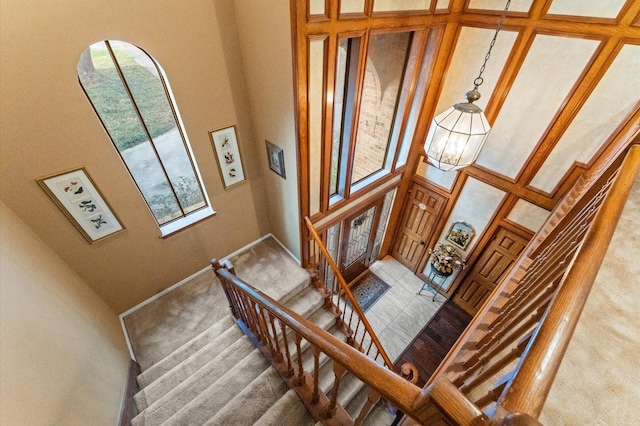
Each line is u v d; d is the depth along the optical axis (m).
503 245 3.82
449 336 4.34
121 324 3.06
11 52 1.71
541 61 2.69
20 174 2.02
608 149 2.58
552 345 0.63
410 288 5.00
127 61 2.29
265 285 3.45
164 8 2.09
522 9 2.59
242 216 3.67
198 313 3.25
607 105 2.50
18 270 1.68
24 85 1.82
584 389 1.02
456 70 3.26
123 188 2.57
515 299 1.58
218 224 3.49
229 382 2.17
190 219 3.24
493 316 1.98
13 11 1.63
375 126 3.76
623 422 0.94
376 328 4.39
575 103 2.64
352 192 3.47
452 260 4.27
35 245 2.14
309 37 2.01
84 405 1.71
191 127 2.69
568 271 0.83
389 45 3.09
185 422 1.98
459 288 4.61
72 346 1.86
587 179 2.62
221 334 2.75
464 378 1.36
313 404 1.72
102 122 2.37
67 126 2.09
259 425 1.70
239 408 1.92
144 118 2.58
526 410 0.53
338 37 2.17
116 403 2.10
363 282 5.07
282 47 2.10
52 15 1.74
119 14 1.95
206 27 2.33
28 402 1.27
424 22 2.68
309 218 3.18
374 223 4.57
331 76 2.31
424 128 3.79
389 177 3.90
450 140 2.24
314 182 2.93
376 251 5.24
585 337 1.19
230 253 3.85
